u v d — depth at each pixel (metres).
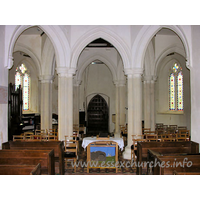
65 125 9.56
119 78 14.84
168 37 12.55
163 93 16.81
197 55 6.59
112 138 7.89
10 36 7.07
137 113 9.40
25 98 16.53
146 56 12.62
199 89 6.52
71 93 9.59
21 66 16.16
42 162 5.16
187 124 14.34
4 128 7.02
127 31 9.41
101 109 18.88
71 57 9.48
